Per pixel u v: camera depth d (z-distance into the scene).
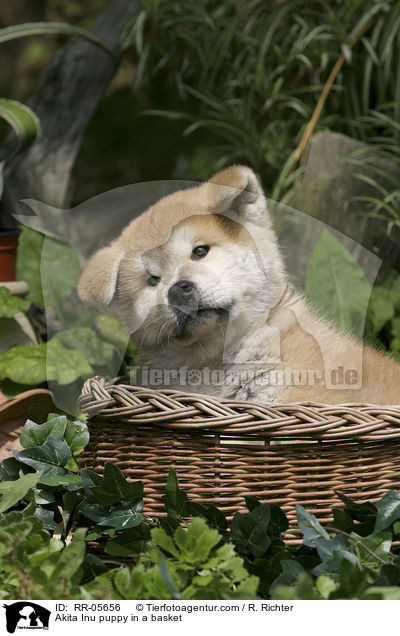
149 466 1.72
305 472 1.69
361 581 1.37
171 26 4.55
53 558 1.48
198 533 1.48
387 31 3.82
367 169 3.66
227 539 1.60
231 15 4.62
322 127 4.03
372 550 1.58
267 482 1.67
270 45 4.23
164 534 1.50
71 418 2.42
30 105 4.50
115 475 1.65
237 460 1.68
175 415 1.65
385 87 4.00
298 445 1.67
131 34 4.46
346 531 1.64
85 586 1.49
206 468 1.68
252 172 2.11
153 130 6.28
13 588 1.50
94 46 4.51
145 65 4.93
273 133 4.30
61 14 6.98
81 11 6.88
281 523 1.60
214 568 1.49
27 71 6.88
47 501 1.82
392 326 3.38
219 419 1.64
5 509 1.66
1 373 2.65
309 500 1.68
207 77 4.63
